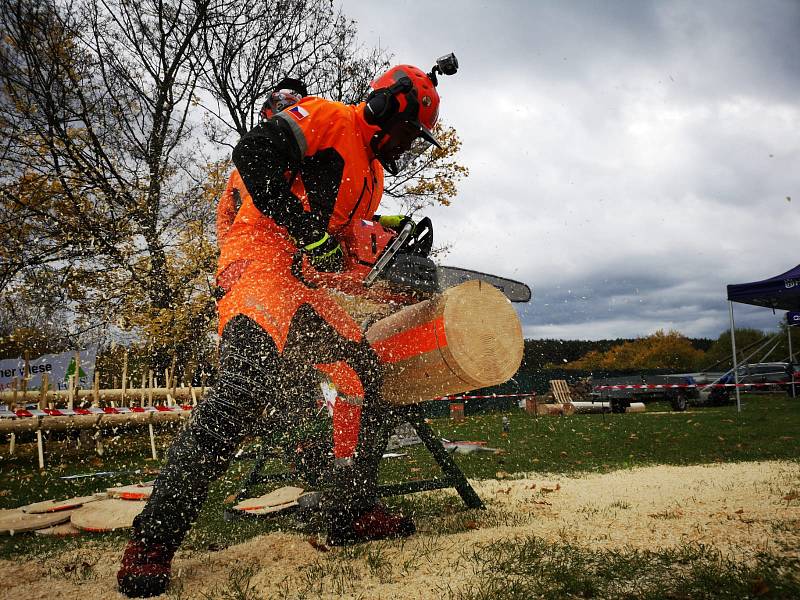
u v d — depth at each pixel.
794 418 10.64
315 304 2.40
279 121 2.21
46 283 8.74
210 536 2.87
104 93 11.62
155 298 8.53
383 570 2.10
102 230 9.03
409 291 2.56
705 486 3.67
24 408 7.60
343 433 2.52
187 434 2.14
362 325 2.98
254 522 3.20
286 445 3.03
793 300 15.41
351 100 13.26
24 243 9.36
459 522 2.87
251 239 2.33
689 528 2.42
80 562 2.44
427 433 3.16
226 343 2.20
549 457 6.04
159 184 10.11
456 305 2.53
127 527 3.07
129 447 8.29
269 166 2.17
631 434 8.50
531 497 3.59
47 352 8.52
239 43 12.72
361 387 2.54
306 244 2.26
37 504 3.68
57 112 10.71
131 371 9.04
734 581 1.68
